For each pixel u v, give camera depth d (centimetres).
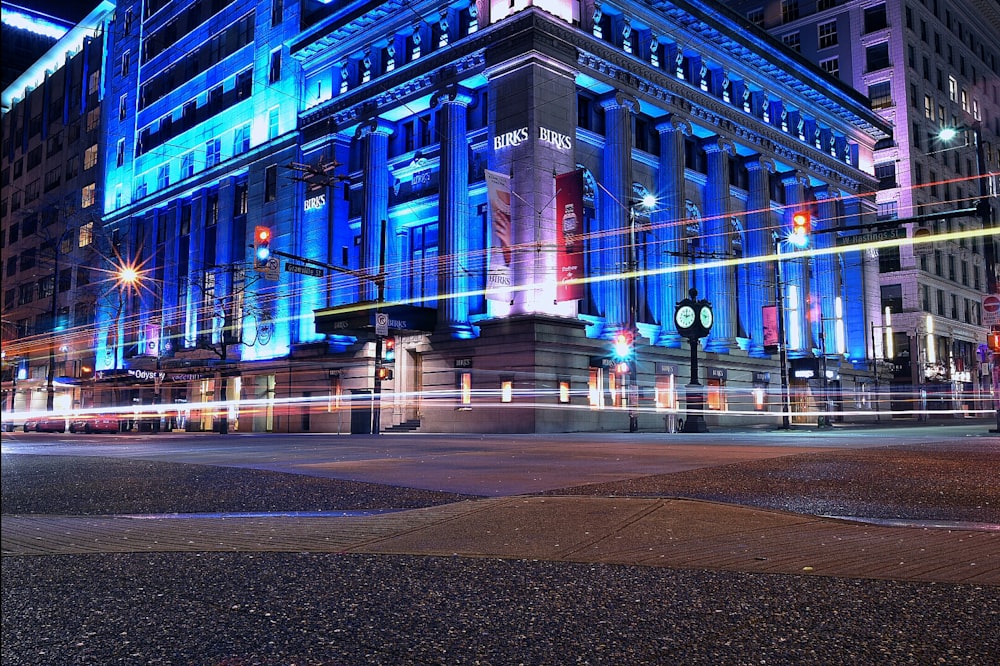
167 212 5781
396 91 4141
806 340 4919
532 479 1160
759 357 4591
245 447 2352
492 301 3641
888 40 6150
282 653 355
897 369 6012
